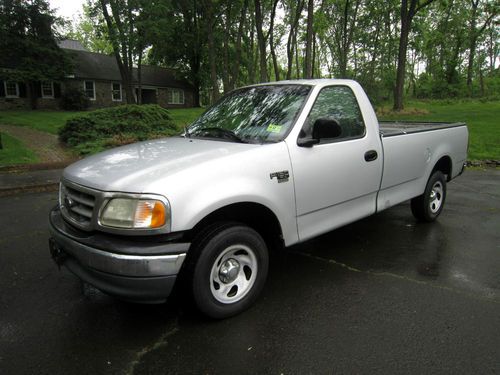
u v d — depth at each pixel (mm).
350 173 3926
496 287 3682
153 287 2680
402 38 23109
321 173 3623
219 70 37719
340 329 3014
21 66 27828
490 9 37875
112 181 2795
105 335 2973
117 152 3518
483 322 3090
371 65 32125
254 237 3188
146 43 26891
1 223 5660
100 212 2748
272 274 3990
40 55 28359
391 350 2752
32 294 3609
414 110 22625
